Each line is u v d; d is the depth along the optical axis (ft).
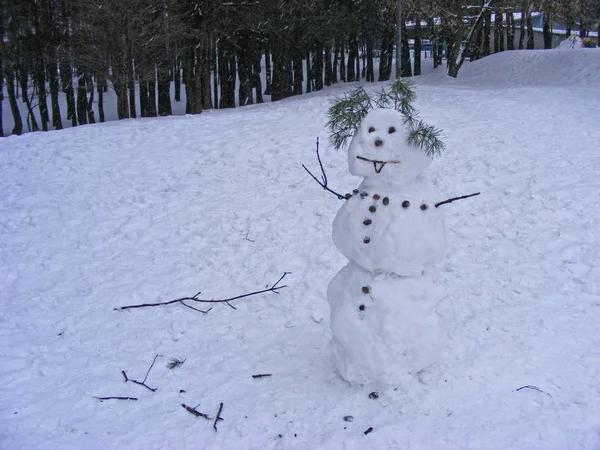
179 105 113.91
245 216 31.63
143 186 36.09
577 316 21.71
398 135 15.99
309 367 19.21
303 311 23.04
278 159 38.70
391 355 16.48
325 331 21.53
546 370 18.54
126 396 18.42
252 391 18.21
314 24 90.33
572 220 29.43
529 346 19.83
